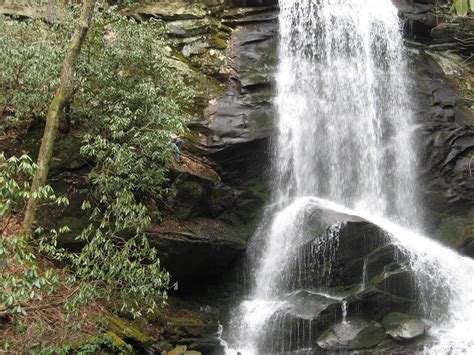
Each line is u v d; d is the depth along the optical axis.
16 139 10.64
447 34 18.91
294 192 14.16
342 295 10.59
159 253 10.10
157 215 10.47
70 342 7.09
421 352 9.37
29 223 8.24
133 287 7.29
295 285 11.20
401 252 11.05
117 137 9.65
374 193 15.20
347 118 15.70
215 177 12.94
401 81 16.69
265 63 15.89
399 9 18.45
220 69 15.57
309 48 16.67
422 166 14.90
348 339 9.50
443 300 10.75
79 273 6.99
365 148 15.62
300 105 15.17
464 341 9.56
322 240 11.12
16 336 6.54
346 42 17.16
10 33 10.31
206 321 10.54
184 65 15.30
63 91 9.28
